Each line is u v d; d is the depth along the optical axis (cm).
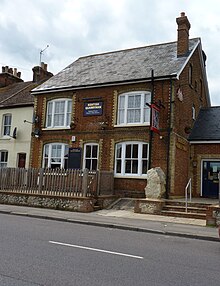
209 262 691
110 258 675
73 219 1263
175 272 596
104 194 1677
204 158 1894
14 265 583
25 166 2284
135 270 595
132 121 1836
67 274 545
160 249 805
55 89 2072
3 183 1795
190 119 2003
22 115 2359
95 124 1927
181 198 1747
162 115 1738
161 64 1927
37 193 1656
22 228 1003
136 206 1495
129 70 1984
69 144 1997
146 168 1759
